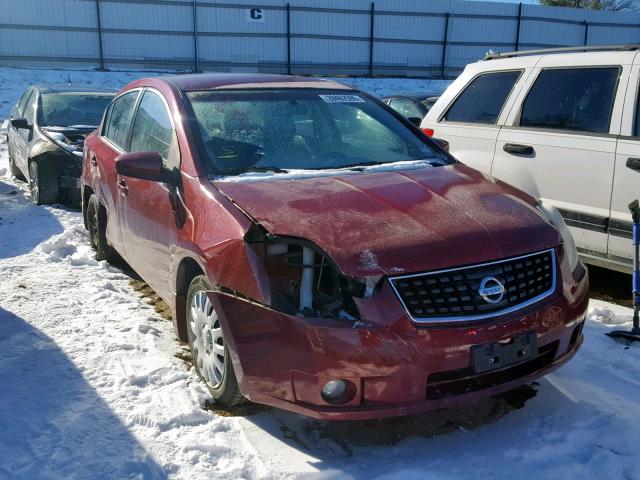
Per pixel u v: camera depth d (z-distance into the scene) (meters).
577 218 5.11
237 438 3.06
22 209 7.95
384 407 2.74
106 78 25.56
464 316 2.79
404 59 30.53
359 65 30.08
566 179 5.17
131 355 3.87
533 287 3.01
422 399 2.77
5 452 2.90
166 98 4.21
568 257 3.27
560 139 5.23
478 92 6.14
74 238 6.52
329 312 2.79
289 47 28.91
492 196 3.40
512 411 3.33
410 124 4.53
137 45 27.34
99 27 26.70
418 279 2.77
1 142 14.05
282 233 2.92
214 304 3.07
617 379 3.65
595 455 2.90
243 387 2.94
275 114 4.11
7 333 4.16
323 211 3.07
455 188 3.47
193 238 3.35
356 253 2.78
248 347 2.90
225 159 3.70
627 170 4.77
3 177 10.55
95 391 3.43
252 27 28.28
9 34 25.92
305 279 2.85
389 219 3.02
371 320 2.71
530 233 3.07
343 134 4.18
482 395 2.87
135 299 4.91
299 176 3.60
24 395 3.38
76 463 2.83
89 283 5.21
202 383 3.53
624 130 4.86
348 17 29.31
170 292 3.80
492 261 2.89
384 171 3.78
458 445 3.03
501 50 31.34
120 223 4.79
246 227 3.02
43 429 3.08
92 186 5.64
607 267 5.02
